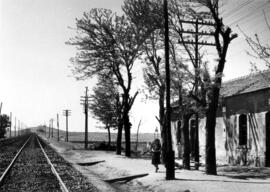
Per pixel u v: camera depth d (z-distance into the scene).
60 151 44.84
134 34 32.50
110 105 50.53
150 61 24.31
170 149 17.14
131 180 18.59
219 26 18.56
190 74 18.61
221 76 18.05
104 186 16.23
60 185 14.92
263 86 22.47
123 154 38.97
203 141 30.11
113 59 35.53
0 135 102.06
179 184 15.30
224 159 26.61
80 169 23.91
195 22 21.48
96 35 35.50
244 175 18.67
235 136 25.41
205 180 16.36
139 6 27.78
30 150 39.34
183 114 22.08
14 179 16.44
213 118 18.91
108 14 35.22
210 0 18.36
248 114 24.06
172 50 23.06
